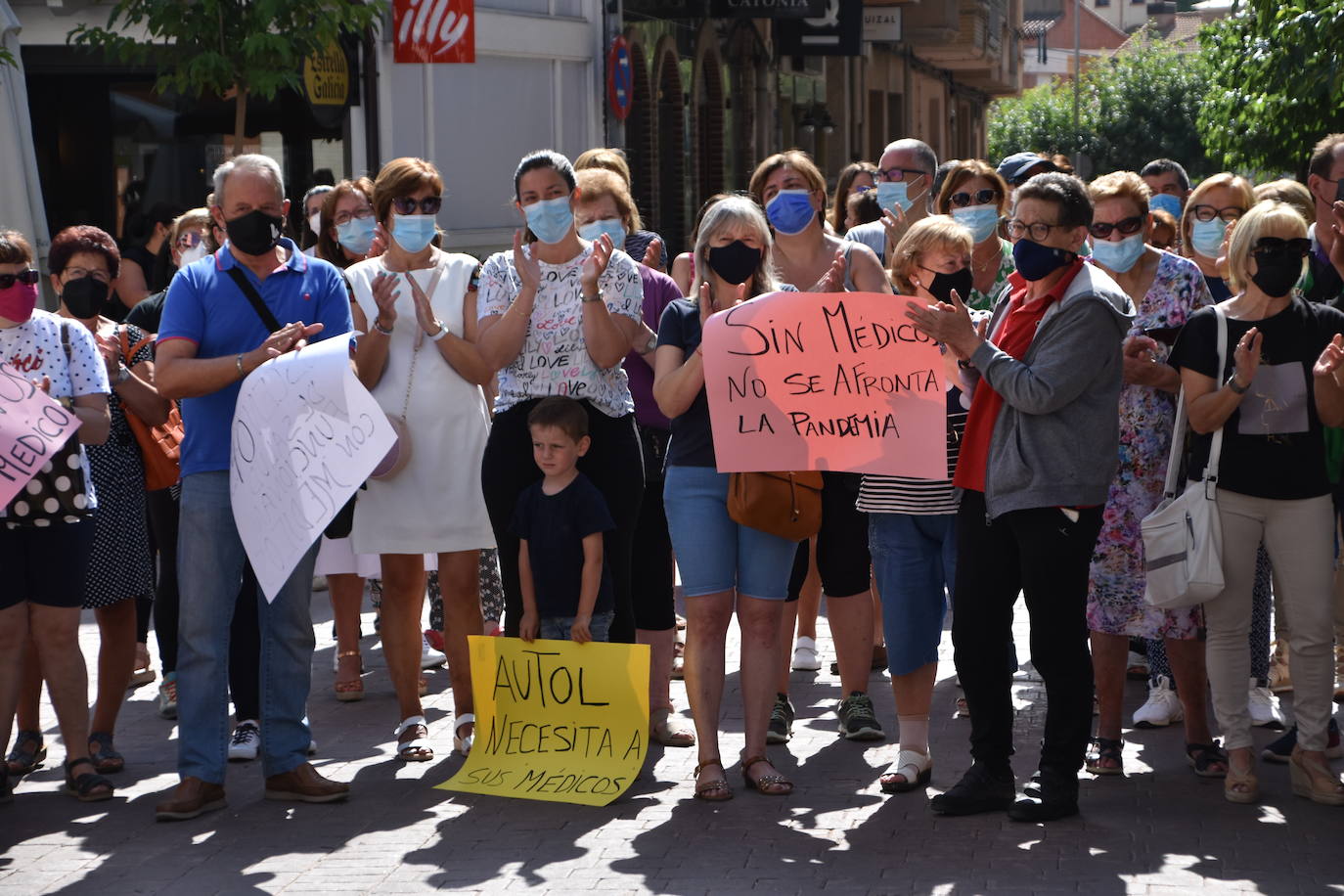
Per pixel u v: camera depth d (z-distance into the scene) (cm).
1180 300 628
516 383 628
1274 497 572
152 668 813
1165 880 502
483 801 599
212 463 584
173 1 1139
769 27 2608
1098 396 542
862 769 627
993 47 4019
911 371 566
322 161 1516
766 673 599
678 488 590
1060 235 537
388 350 637
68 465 593
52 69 1430
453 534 638
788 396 569
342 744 679
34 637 605
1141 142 5138
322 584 1020
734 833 553
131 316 739
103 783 606
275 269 593
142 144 1470
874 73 3341
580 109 1872
